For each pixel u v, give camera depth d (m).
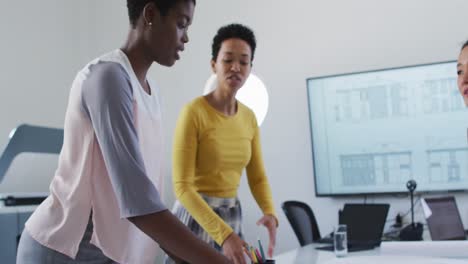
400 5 3.84
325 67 4.02
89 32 4.77
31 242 1.03
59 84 4.45
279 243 4.02
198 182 1.72
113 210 1.02
